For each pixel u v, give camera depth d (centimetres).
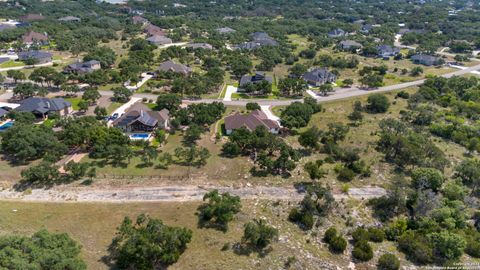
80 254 6053
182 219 7144
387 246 6756
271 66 18138
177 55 19250
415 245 6456
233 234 6762
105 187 8169
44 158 8656
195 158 9538
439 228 6969
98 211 7325
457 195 7975
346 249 6625
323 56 19750
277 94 14900
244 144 9888
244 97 14425
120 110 12575
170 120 11675
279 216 7456
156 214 7294
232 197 7462
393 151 10112
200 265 5956
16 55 18600
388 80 17062
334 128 10931
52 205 7469
